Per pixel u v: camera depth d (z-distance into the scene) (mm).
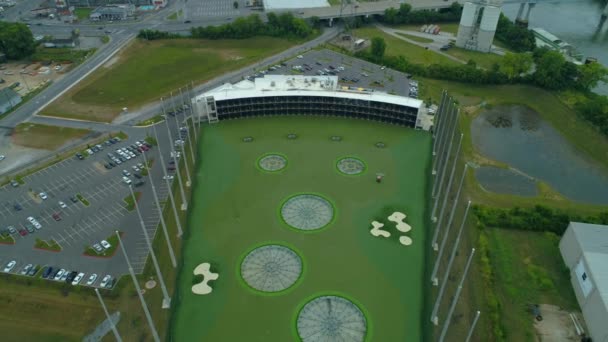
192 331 99312
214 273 113188
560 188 152625
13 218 132500
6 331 100000
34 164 157250
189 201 137625
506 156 170875
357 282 111312
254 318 102250
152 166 156000
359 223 129750
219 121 182750
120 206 137250
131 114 190000
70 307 105062
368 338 97750
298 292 108562
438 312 103500
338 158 159500
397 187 145000
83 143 169000
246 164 155875
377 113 181125
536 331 100375
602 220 128000
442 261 117250
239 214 132875
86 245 122500
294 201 138375
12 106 192500
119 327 99750
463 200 141375
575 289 109312
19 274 113312
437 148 163000
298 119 184375
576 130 186750
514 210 132625
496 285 111438
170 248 110938
